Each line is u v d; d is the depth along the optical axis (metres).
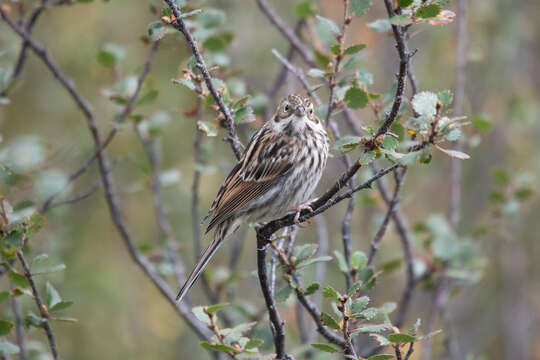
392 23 6.38
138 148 16.20
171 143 16.86
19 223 8.09
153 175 12.60
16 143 10.89
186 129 16.88
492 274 17.88
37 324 8.35
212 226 10.09
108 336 16.59
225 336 7.42
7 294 8.21
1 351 8.48
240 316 11.78
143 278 17.77
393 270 12.55
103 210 16.70
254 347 7.34
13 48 13.09
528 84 17.89
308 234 16.70
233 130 8.34
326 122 9.15
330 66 9.04
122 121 11.27
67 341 16.16
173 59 15.59
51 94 16.61
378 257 15.51
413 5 6.88
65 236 13.13
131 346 16.80
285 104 10.29
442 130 6.68
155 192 12.57
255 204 10.27
